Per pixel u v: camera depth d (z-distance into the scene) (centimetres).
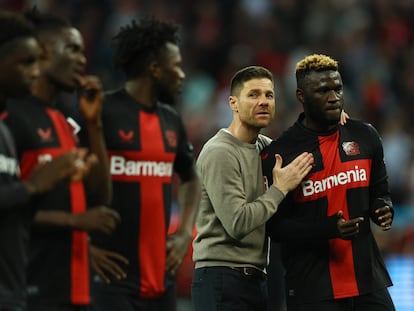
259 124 2025
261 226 2045
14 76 1559
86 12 5303
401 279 3294
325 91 1970
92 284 1728
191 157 1891
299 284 1991
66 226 1602
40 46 1659
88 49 5109
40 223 1591
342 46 5241
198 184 1906
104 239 1756
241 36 5350
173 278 1811
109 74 4869
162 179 1794
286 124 4497
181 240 1812
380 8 5584
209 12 5444
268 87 2033
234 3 5569
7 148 1529
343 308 1977
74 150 1550
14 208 1495
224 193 1988
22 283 1534
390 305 1992
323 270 1973
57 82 1669
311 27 5381
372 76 5075
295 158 2000
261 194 2041
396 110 4966
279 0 5497
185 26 5434
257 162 2052
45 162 1559
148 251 1766
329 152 1997
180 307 3319
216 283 2023
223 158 2011
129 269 1752
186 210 1870
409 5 5669
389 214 2002
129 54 1802
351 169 1991
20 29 1566
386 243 3516
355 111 4847
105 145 1758
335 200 1980
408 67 5291
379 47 5388
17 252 1527
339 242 1972
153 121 1805
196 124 4575
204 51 5300
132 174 1766
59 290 1634
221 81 5091
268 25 5366
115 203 1758
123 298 1739
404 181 4366
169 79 1811
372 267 1988
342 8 5444
